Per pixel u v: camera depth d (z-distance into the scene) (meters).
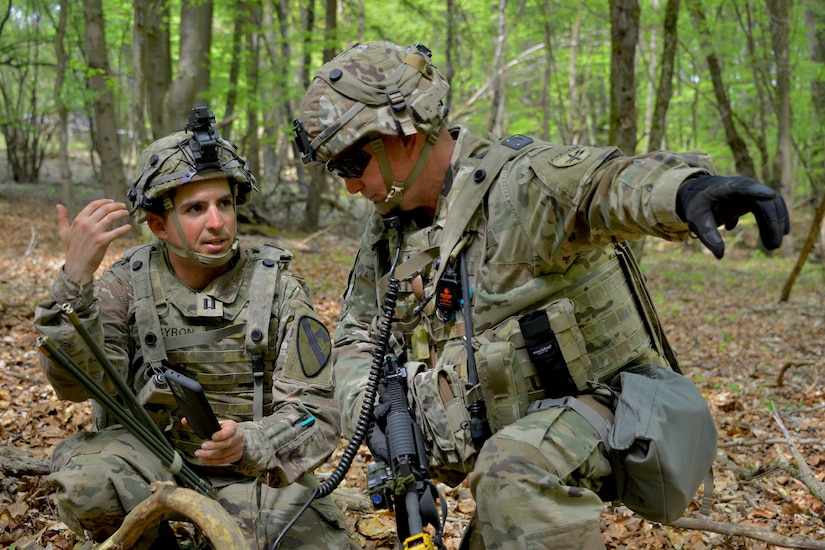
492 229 2.02
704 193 1.50
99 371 2.41
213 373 2.56
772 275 16.81
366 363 2.32
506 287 2.03
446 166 2.15
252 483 2.65
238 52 17.75
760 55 19.66
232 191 2.58
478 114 26.89
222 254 2.47
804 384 6.43
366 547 3.17
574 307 2.05
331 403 2.54
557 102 31.25
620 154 1.88
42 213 19.00
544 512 1.79
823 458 4.34
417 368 2.15
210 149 2.41
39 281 9.46
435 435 2.04
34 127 24.94
